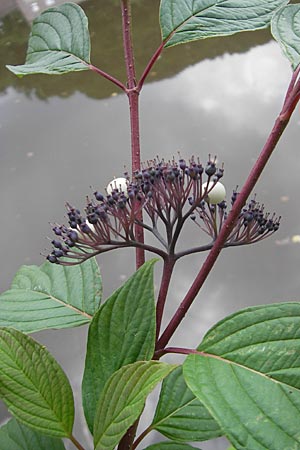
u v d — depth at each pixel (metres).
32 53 0.44
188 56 2.16
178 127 1.81
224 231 0.39
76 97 2.05
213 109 1.87
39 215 1.59
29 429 0.41
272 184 1.55
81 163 1.76
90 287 0.43
